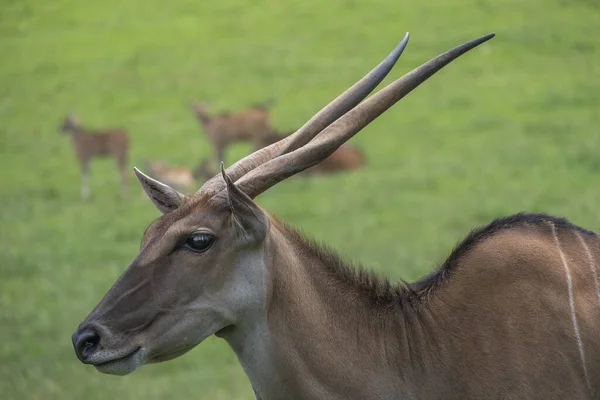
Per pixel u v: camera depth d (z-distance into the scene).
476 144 40.28
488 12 56.59
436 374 11.07
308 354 10.83
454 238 29.58
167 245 10.47
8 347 23.72
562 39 52.25
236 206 10.21
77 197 39.56
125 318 10.36
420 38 54.06
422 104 46.00
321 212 33.19
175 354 10.63
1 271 29.80
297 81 51.47
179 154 44.81
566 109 43.81
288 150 11.56
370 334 11.15
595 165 36.06
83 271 29.62
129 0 65.81
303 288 10.95
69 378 21.80
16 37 61.50
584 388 10.83
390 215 32.34
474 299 11.12
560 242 11.34
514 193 33.31
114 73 55.31
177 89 52.53
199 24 60.81
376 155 40.06
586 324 10.88
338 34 56.62
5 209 37.78
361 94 11.91
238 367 22.16
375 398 10.99
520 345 10.83
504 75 48.69
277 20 59.94
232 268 10.54
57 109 51.66
